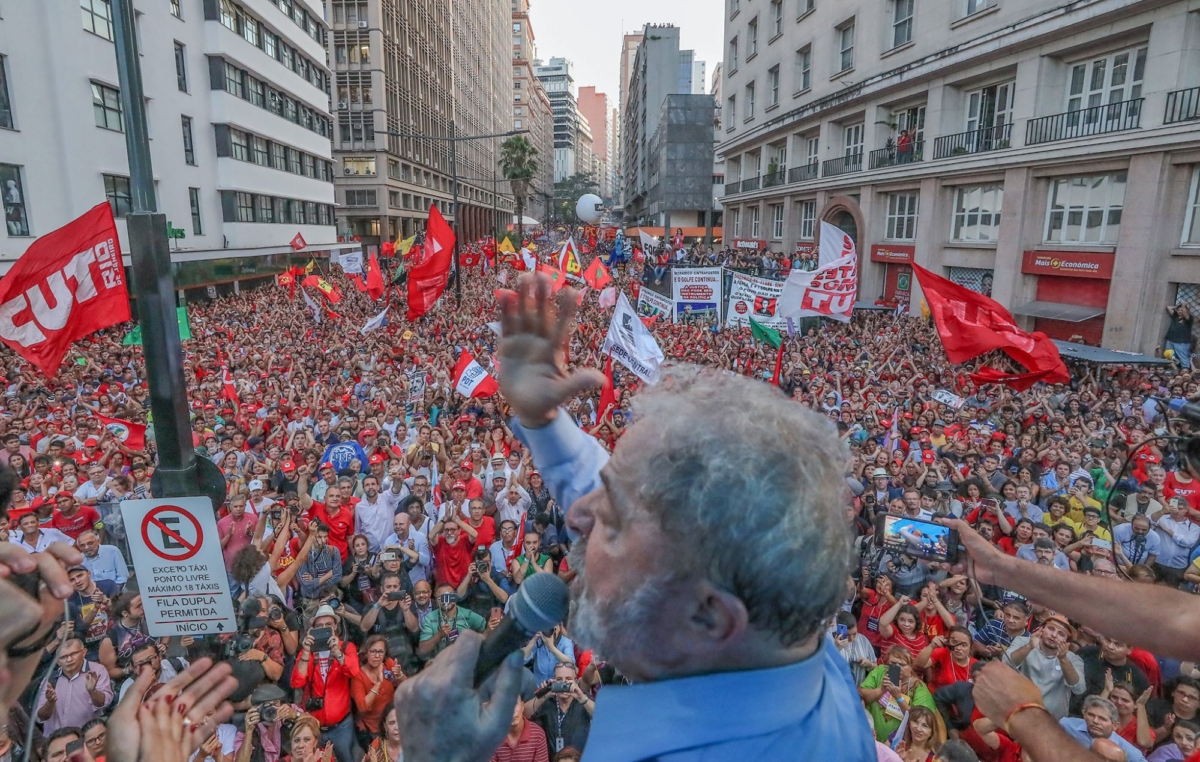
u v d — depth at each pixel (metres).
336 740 5.59
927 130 26.12
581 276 22.83
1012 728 1.41
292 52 41.38
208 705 1.44
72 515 8.11
